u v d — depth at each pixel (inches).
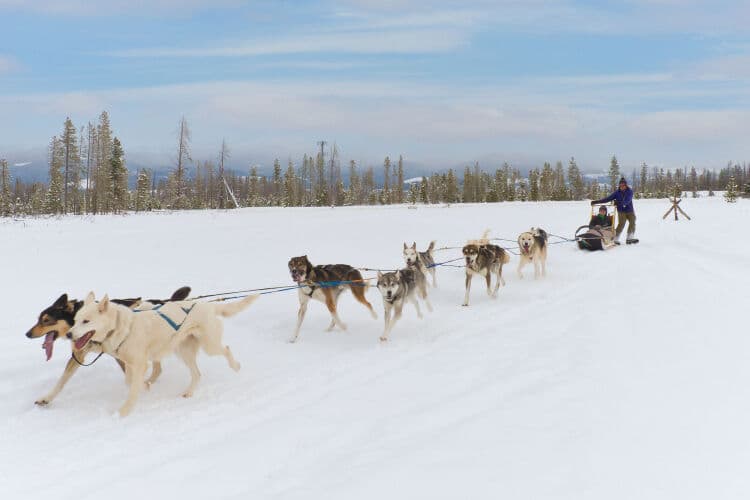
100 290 381.7
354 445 155.6
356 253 583.2
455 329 305.6
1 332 279.3
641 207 1397.6
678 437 140.8
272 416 186.5
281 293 397.1
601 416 158.2
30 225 862.5
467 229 854.5
